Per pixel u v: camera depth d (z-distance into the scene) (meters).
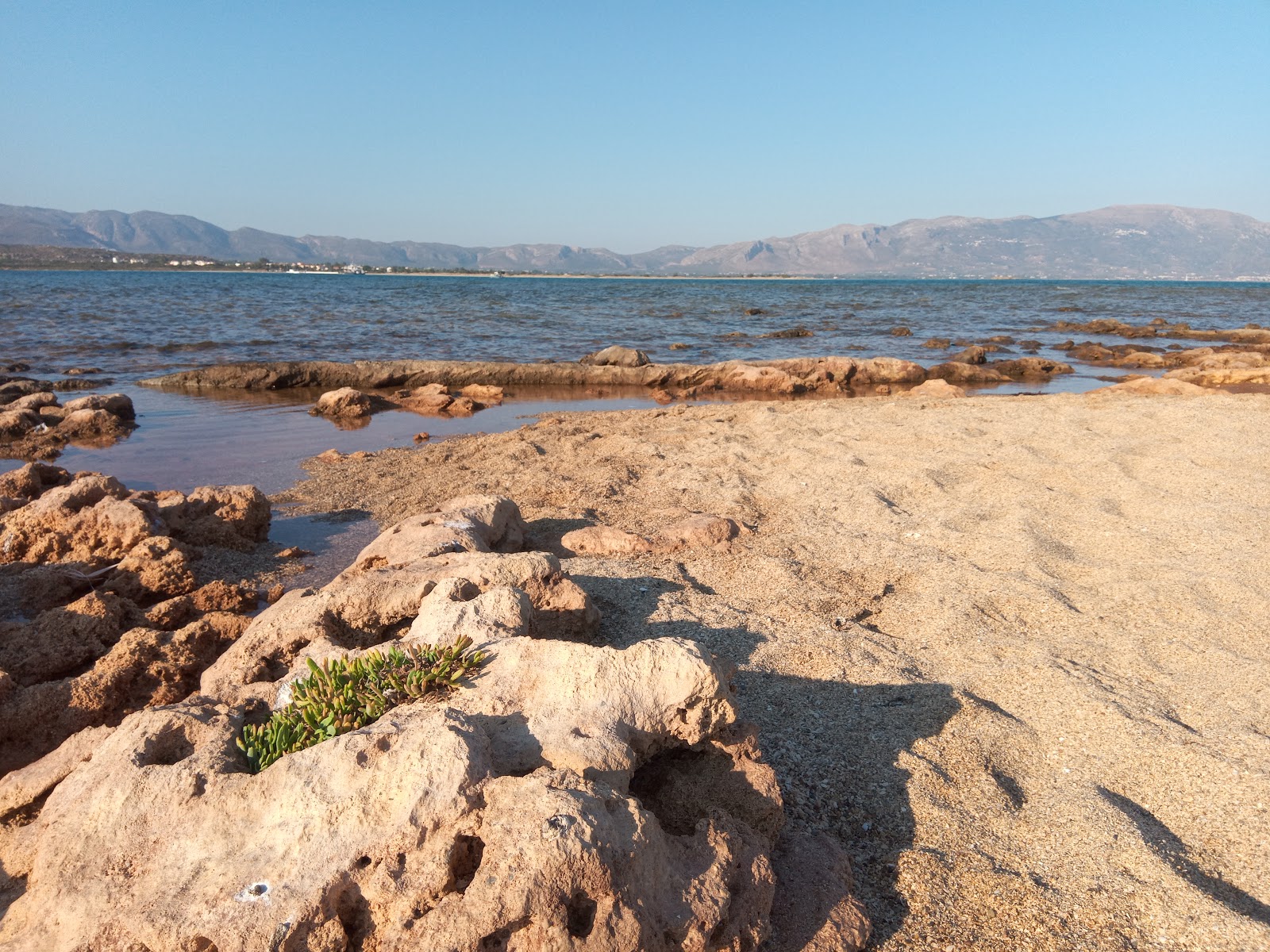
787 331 33.75
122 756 3.62
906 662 5.89
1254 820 4.08
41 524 8.31
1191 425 12.50
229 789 3.28
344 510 10.40
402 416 17.34
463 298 63.41
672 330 36.34
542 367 21.88
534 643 4.12
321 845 3.05
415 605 5.80
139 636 6.10
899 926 3.58
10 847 3.57
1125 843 3.96
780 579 7.34
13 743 5.36
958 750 4.80
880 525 8.80
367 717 3.84
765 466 11.38
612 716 3.72
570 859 2.83
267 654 5.41
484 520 8.06
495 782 3.16
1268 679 5.40
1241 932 3.41
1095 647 6.03
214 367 20.61
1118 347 29.75
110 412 15.48
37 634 6.35
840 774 4.64
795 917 3.47
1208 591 6.80
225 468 12.53
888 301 66.88
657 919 3.00
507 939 2.81
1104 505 9.07
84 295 56.34
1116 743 4.79
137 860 3.17
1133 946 3.43
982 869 3.89
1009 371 24.03
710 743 4.03
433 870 2.96
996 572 7.40
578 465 11.78
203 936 2.83
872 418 14.26
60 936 3.03
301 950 2.85
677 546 8.20
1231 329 37.59
